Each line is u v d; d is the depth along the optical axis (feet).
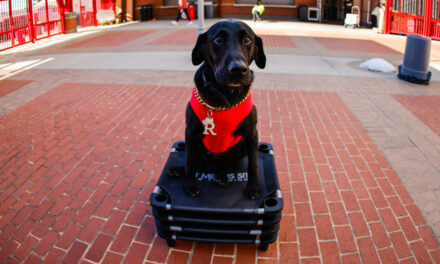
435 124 15.58
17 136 14.85
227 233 7.55
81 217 9.56
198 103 7.22
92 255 8.22
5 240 8.78
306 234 8.76
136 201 10.22
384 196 10.30
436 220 9.21
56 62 29.25
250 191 7.78
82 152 13.29
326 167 11.96
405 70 22.61
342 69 25.82
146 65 26.99
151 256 8.14
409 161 12.34
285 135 14.43
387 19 46.26
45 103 18.86
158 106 17.94
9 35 36.86
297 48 34.35
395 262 7.88
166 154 13.04
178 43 36.68
